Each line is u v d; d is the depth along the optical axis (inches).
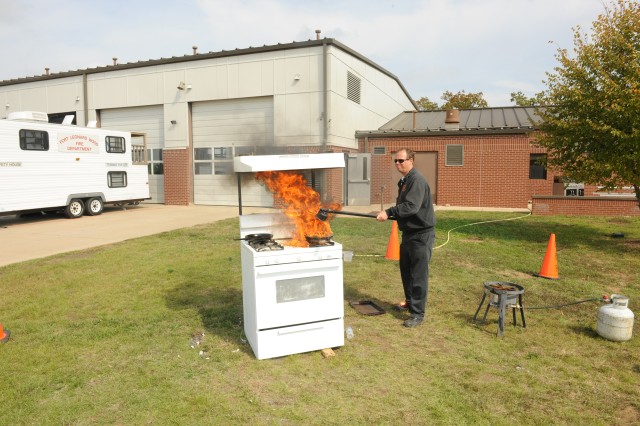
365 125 679.1
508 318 180.2
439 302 200.1
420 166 633.6
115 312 187.5
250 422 108.7
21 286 225.1
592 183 337.4
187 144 643.5
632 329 163.3
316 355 145.9
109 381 128.7
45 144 468.8
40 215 537.0
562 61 336.5
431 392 122.8
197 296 208.1
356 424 107.9
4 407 115.1
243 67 600.4
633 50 303.6
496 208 596.7
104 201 540.7
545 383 127.8
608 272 256.2
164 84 650.2
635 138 295.3
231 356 144.9
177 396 120.4
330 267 146.1
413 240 171.5
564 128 331.0
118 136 556.1
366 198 612.4
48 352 147.6
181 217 509.7
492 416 110.8
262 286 138.5
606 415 112.1
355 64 633.0
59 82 727.7
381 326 172.2
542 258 288.0
